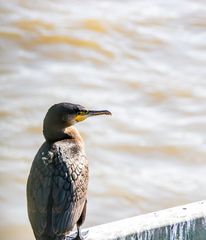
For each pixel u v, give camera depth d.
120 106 20.50
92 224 15.87
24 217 15.86
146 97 21.03
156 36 24.33
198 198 16.95
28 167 17.64
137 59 23.11
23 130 19.11
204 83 21.89
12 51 23.19
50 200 7.23
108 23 24.50
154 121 19.83
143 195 16.94
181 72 22.55
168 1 26.72
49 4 25.66
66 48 23.27
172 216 7.36
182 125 19.78
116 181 17.25
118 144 18.67
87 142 18.62
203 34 24.81
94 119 19.52
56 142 7.68
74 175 7.42
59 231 7.17
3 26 24.16
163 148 18.67
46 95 20.89
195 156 18.50
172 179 17.56
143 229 7.25
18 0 25.61
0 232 15.38
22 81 21.59
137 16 25.34
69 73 22.12
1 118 19.64
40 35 23.66
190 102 20.88
